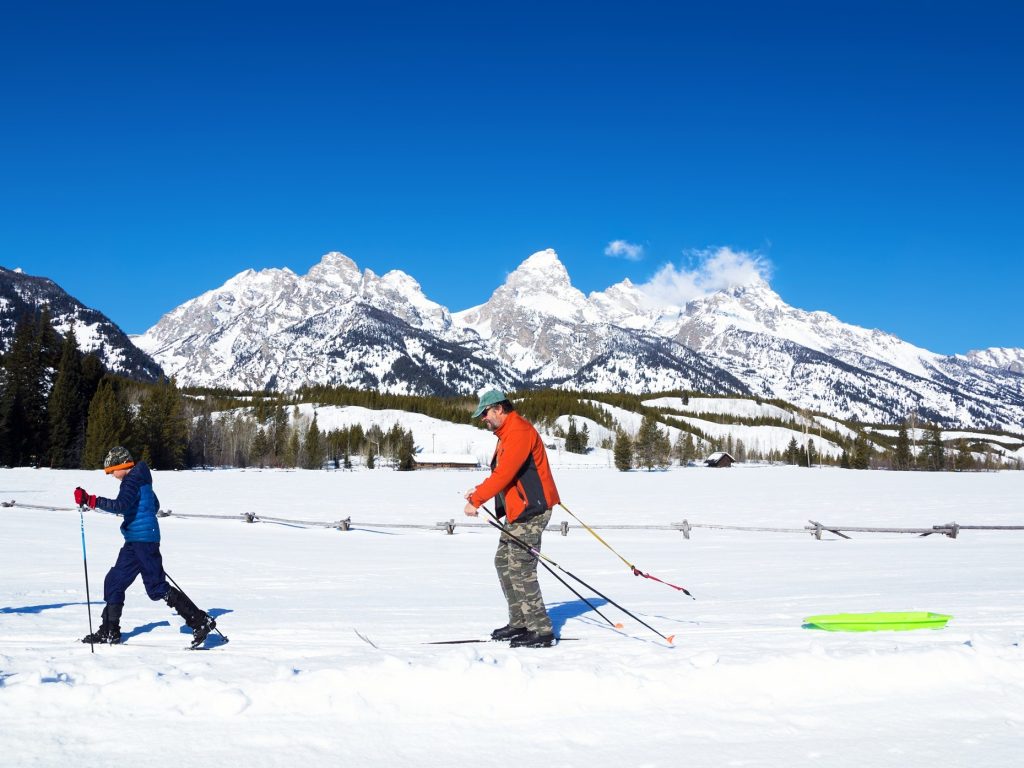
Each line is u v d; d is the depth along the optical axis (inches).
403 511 1349.7
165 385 3531.0
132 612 301.4
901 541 766.5
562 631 246.8
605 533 916.6
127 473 234.4
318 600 354.0
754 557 595.2
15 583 391.5
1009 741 128.5
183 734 133.1
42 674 161.6
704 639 220.8
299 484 2191.2
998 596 327.6
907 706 147.3
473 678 158.7
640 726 138.6
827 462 6948.8
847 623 239.0
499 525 228.4
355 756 124.8
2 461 3063.5
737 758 122.6
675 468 5012.3
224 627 264.4
